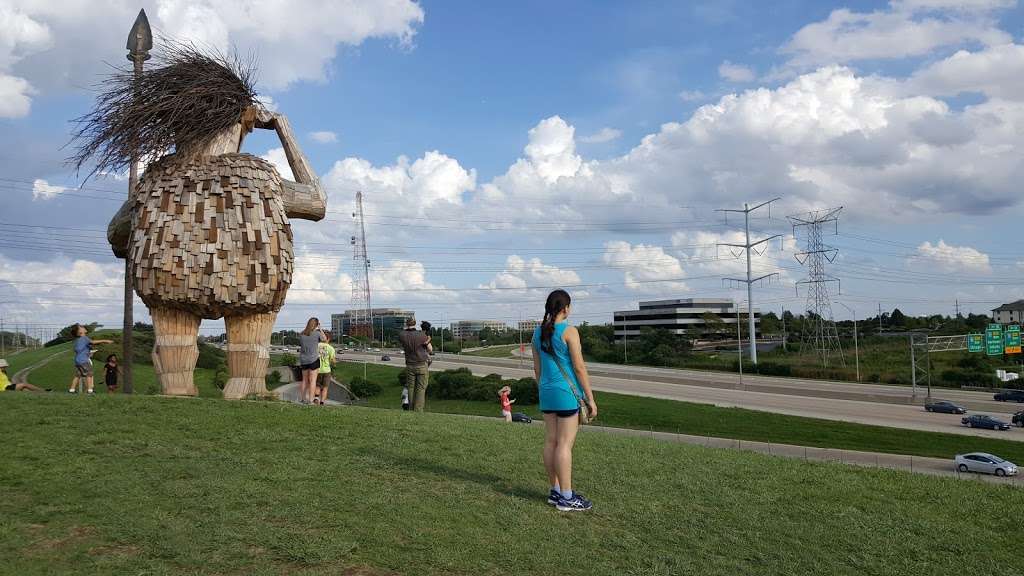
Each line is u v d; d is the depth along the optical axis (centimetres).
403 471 780
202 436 893
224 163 1279
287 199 1383
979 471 3081
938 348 8538
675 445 1129
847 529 701
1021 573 627
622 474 842
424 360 1511
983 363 7531
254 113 1392
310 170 1434
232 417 1006
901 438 4066
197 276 1210
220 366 5188
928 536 704
